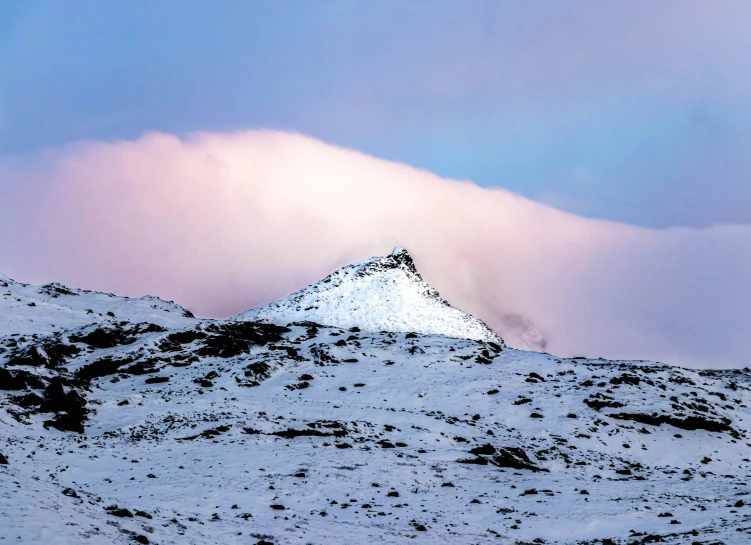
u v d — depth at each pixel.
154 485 65.44
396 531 55.44
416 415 109.19
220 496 63.00
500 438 103.00
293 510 61.28
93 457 75.19
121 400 103.50
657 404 119.69
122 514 44.56
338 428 95.38
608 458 99.62
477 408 120.62
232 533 47.91
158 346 150.12
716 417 118.94
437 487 73.88
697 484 83.62
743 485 84.00
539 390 131.12
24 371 100.69
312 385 131.25
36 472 66.19
